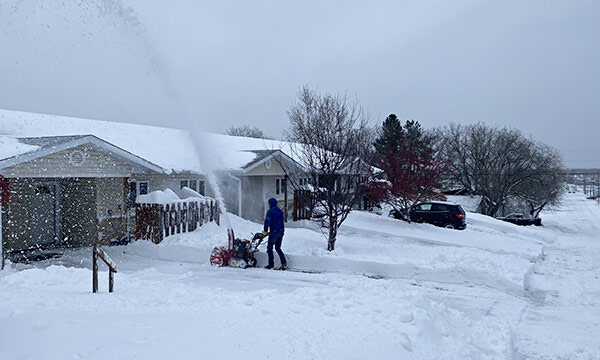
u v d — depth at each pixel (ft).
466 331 20.62
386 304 20.52
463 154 178.60
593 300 30.68
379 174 73.87
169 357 13.43
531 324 25.27
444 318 20.77
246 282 33.40
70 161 41.14
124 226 50.11
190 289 25.59
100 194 48.08
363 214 70.49
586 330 24.16
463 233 62.95
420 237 58.85
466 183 182.09
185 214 49.11
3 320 16.99
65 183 49.73
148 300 22.17
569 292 32.76
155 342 14.66
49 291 25.18
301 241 45.34
